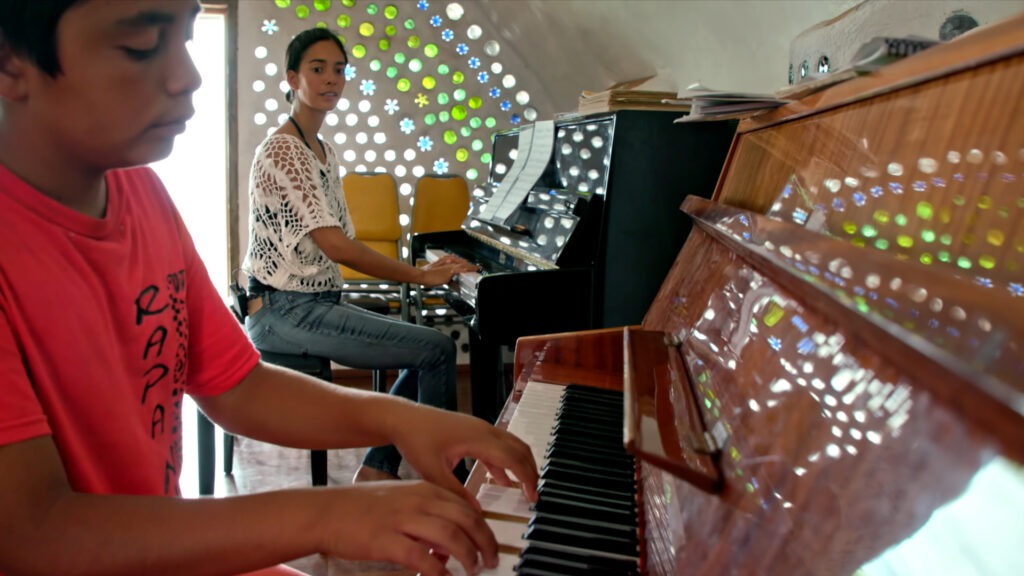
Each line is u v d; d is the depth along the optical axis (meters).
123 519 0.62
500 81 4.47
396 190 4.11
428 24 4.36
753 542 0.61
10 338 0.66
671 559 0.71
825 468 0.57
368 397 0.91
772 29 2.21
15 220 0.71
